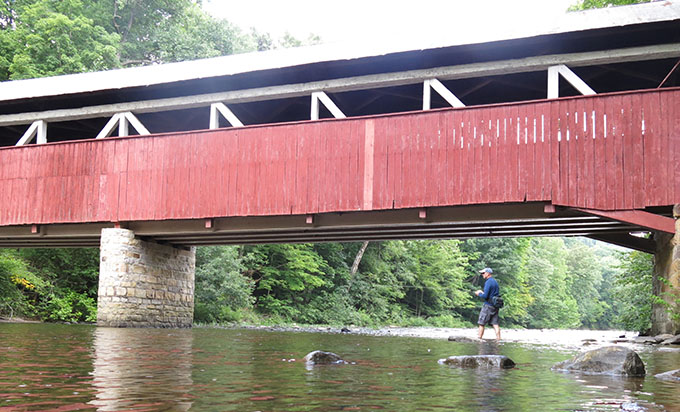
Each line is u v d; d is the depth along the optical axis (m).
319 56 13.57
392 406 3.06
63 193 15.95
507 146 12.55
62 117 16.08
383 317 35.03
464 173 12.78
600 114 12.05
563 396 3.54
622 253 17.88
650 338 12.66
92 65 28.11
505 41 12.07
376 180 13.41
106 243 15.45
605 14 12.08
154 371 4.45
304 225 14.52
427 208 13.34
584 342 12.93
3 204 16.45
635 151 11.77
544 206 12.36
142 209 15.24
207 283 23.08
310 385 3.82
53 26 27.25
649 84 14.80
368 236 16.81
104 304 15.31
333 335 14.18
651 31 11.55
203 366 4.92
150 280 16.58
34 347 6.87
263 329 17.67
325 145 13.89
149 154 15.34
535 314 55.59
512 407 3.10
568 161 12.12
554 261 65.50
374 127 13.58
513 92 15.73
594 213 11.84
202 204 14.76
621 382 4.36
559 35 11.82
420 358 6.56
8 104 15.79
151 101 15.27
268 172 14.29
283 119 17.92
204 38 36.56
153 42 36.88
